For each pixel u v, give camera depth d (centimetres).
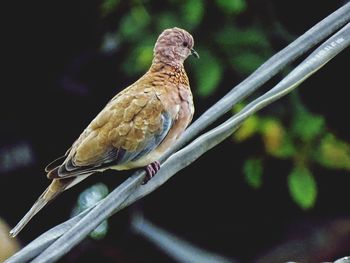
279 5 1353
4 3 1412
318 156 1328
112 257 1461
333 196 1465
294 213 1474
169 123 765
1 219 1394
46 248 594
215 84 1260
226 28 1295
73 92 1456
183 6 1295
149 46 1297
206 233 1485
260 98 676
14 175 1475
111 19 1397
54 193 721
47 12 1425
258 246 1469
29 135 1484
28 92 1469
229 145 1435
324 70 1412
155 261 1467
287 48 700
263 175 1409
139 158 756
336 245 1414
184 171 1480
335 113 1424
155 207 1496
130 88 776
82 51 1446
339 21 710
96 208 623
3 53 1448
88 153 739
